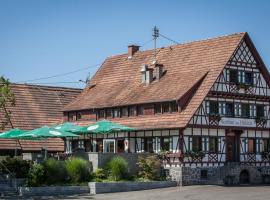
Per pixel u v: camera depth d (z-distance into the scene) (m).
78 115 57.66
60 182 39.78
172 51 54.91
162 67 52.75
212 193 38.62
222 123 48.34
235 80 49.62
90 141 55.38
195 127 46.25
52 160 40.22
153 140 48.44
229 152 49.28
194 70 49.91
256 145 51.31
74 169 40.28
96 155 42.75
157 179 44.75
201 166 46.81
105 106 53.31
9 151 55.94
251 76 51.16
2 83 41.69
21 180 39.12
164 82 50.91
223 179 47.62
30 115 60.44
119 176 42.06
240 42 49.56
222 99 48.59
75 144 57.28
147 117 49.34
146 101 49.06
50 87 65.75
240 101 50.12
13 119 58.72
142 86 52.78
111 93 55.34
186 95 46.94
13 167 40.12
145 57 57.09
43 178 39.25
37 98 63.03
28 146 57.03
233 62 49.53
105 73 60.25
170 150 46.72
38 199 35.50
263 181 50.72
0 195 37.25
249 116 50.84
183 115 46.03
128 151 50.50
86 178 40.94
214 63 49.06
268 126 52.28
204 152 47.03
